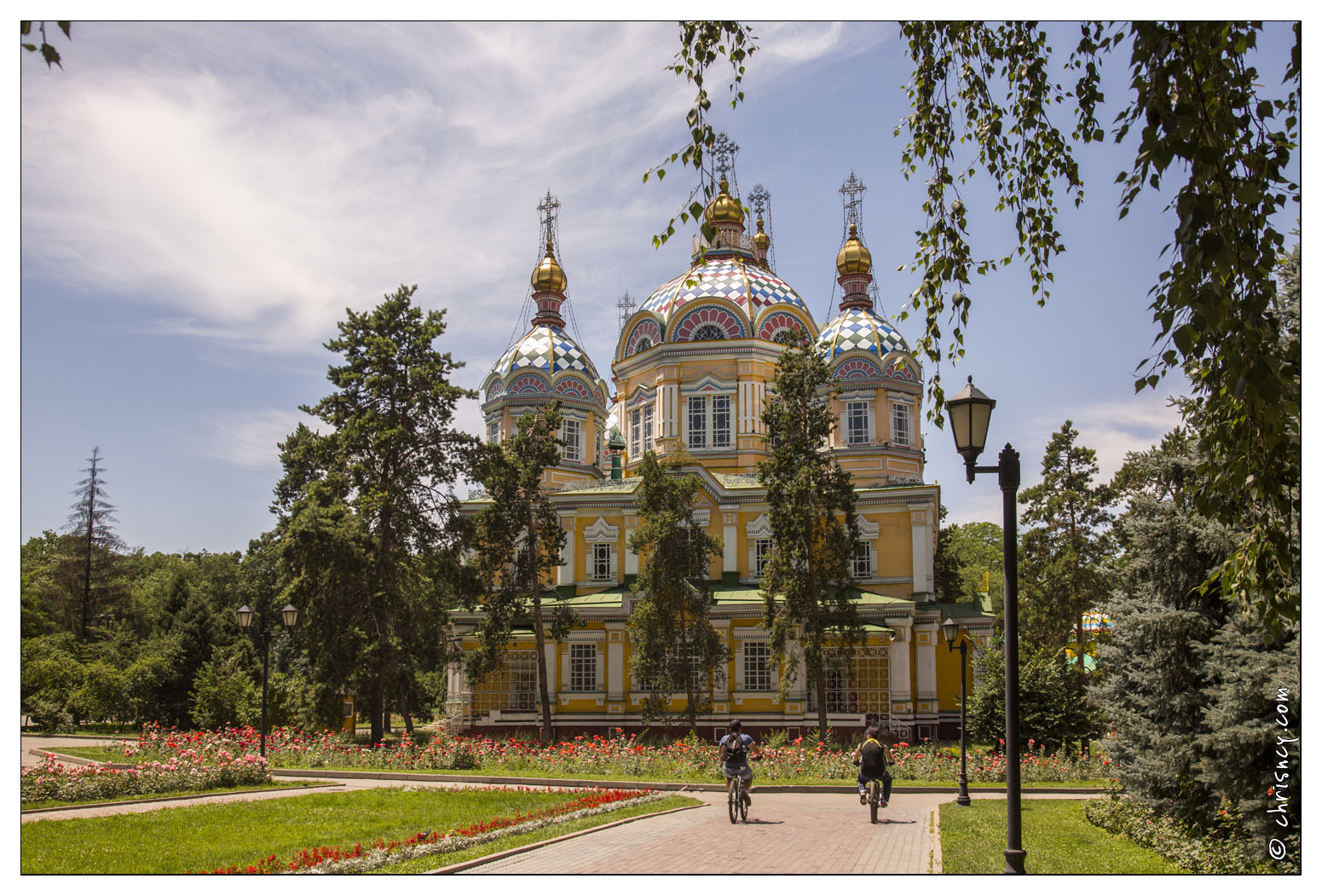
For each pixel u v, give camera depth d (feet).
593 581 164.45
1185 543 57.06
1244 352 27.58
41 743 132.36
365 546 131.64
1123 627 58.85
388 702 152.46
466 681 144.97
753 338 170.50
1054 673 115.96
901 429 171.32
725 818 68.74
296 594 132.98
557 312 196.54
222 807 69.92
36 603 205.77
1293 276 46.62
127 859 49.29
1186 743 54.24
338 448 138.62
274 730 121.90
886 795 69.05
